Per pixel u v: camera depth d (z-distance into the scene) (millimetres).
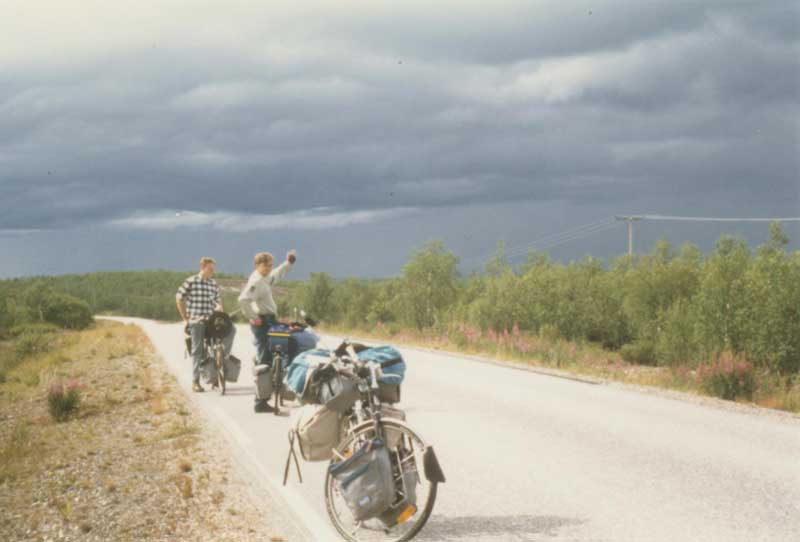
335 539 5078
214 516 5703
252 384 13719
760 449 7652
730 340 15742
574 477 6566
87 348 26297
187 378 14828
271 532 5238
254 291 10203
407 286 30438
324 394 5336
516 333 21500
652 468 6875
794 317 15195
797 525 5230
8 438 10500
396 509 4961
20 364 25422
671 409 10180
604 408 10273
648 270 25828
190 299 12641
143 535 5441
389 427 5125
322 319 40156
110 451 8648
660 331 20703
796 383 13047
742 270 16406
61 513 6180
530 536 5043
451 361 17078
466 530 5184
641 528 5188
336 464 5020
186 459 7559
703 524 5262
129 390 13953
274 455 7645
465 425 9016
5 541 5656
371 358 5414
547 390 12094
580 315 26406
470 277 30734
